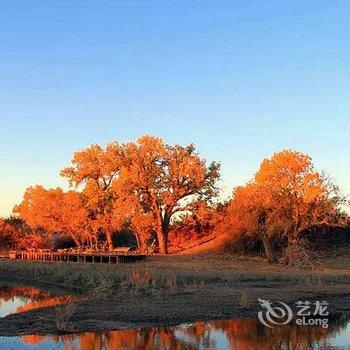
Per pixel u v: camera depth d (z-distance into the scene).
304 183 53.62
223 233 67.50
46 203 83.88
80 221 82.25
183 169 69.88
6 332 19.27
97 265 52.62
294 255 51.16
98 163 79.56
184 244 78.69
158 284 32.88
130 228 76.50
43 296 35.12
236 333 19.14
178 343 17.52
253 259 57.75
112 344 17.39
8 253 85.50
